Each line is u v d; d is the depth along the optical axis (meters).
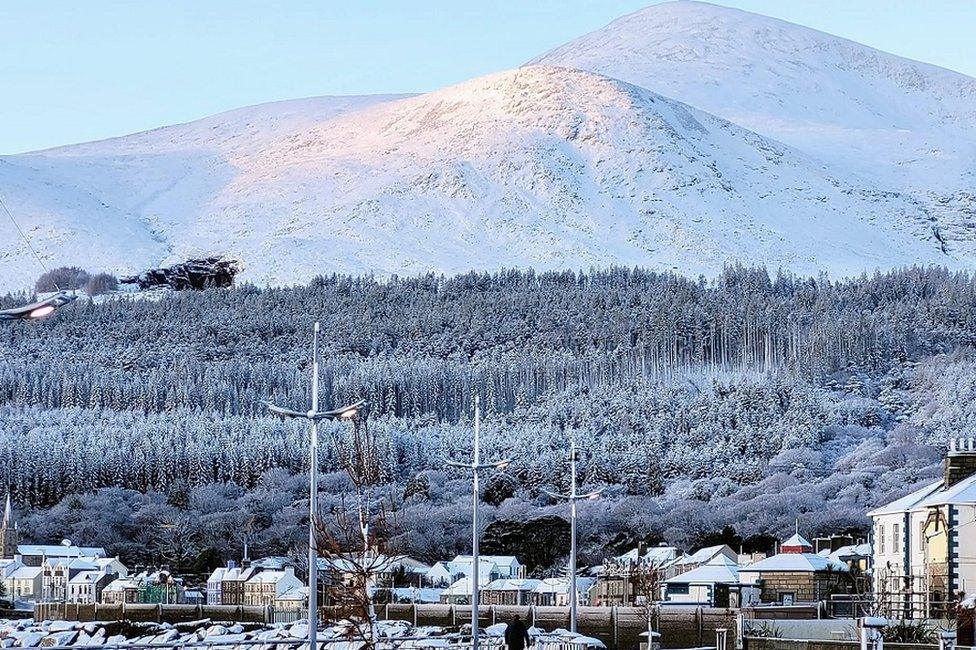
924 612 138.00
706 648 168.75
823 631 138.38
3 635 182.25
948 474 154.00
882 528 162.25
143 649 110.69
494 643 144.75
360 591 125.62
